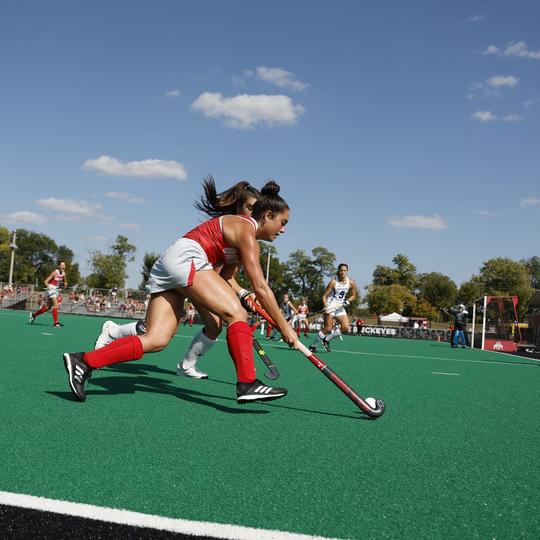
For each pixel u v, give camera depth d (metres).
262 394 3.63
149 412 3.52
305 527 1.78
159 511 1.85
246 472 2.34
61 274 15.16
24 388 4.18
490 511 2.02
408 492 2.19
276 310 3.66
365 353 11.99
